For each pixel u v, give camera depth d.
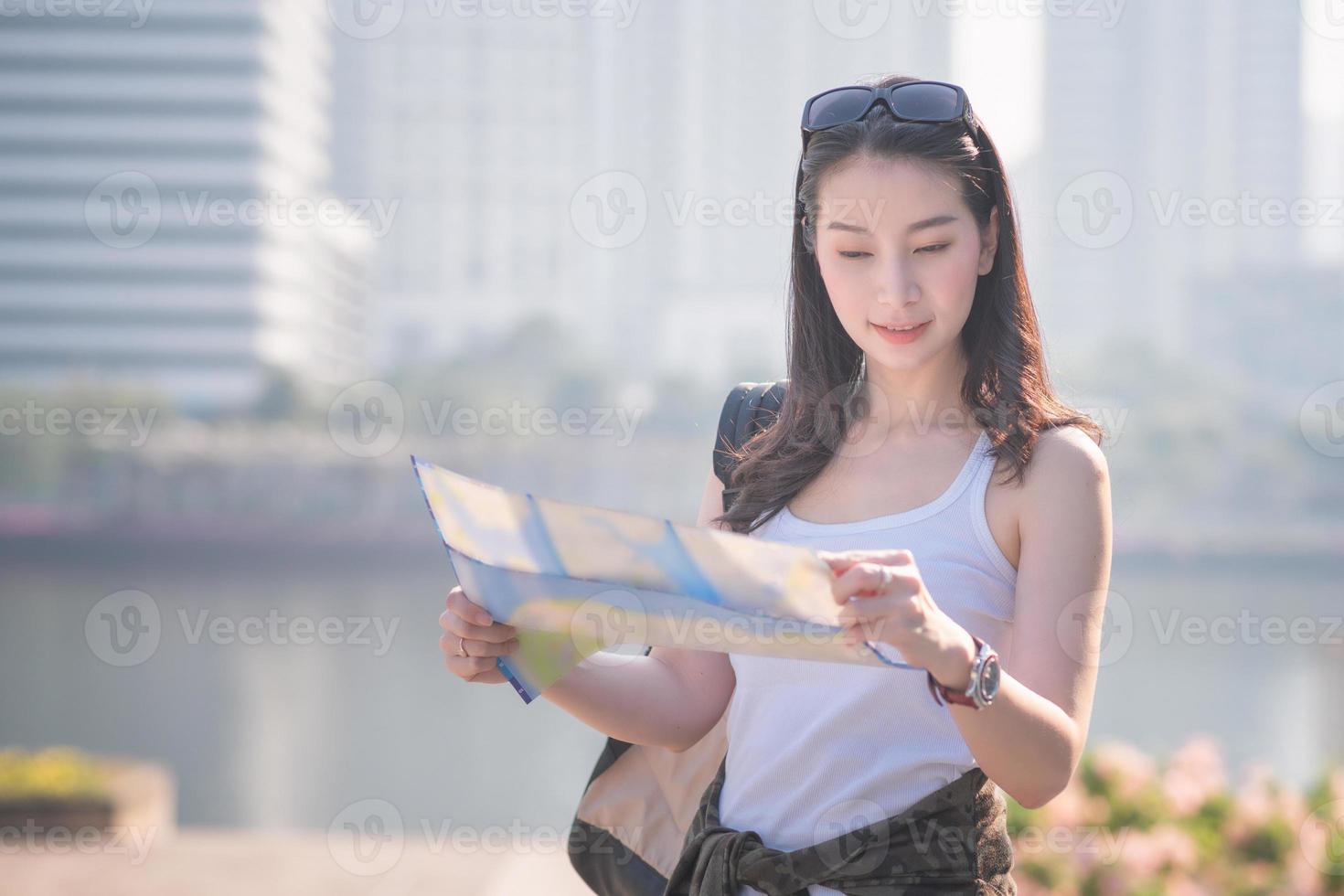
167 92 82.44
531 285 94.44
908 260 1.37
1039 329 1.46
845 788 1.34
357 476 57.00
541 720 26.61
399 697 30.16
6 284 79.81
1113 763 4.70
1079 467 1.34
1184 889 4.03
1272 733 25.19
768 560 1.07
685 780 1.63
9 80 81.69
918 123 1.38
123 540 53.84
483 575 1.24
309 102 92.06
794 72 100.19
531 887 5.56
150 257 79.81
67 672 33.09
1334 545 55.19
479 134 96.69
